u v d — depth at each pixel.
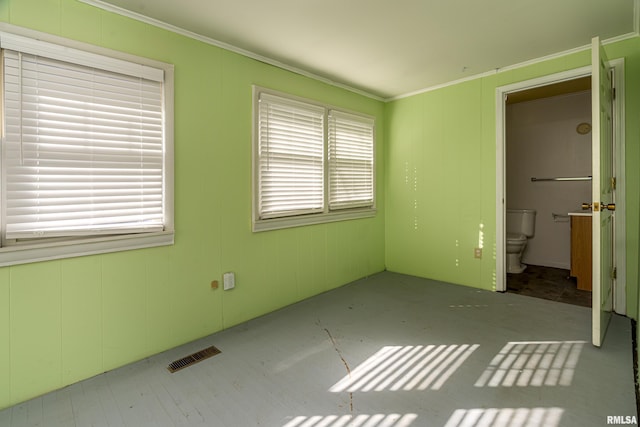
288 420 1.52
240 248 2.62
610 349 2.09
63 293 1.80
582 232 3.37
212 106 2.41
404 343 2.25
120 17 1.97
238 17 2.12
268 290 2.84
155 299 2.15
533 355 2.05
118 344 2.00
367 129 3.80
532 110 4.45
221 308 2.50
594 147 2.03
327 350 2.18
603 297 2.21
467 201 3.42
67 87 1.79
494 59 2.89
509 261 4.15
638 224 2.52
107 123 1.93
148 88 2.09
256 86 2.66
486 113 3.23
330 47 2.58
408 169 3.88
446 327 2.50
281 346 2.24
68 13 1.78
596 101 2.00
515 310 2.81
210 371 1.94
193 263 2.34
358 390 1.74
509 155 4.67
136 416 1.56
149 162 2.10
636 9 2.10
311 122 3.14
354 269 3.71
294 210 3.01
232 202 2.55
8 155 1.64
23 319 1.68
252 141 2.66
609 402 1.59
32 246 1.68
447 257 3.61
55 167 1.77
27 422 1.53
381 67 3.02
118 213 1.99
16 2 1.63
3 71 1.61
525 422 1.47
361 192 3.76
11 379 1.65
